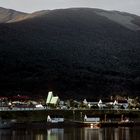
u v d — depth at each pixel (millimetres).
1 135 180250
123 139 163250
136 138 166625
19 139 163500
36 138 167375
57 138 167500
